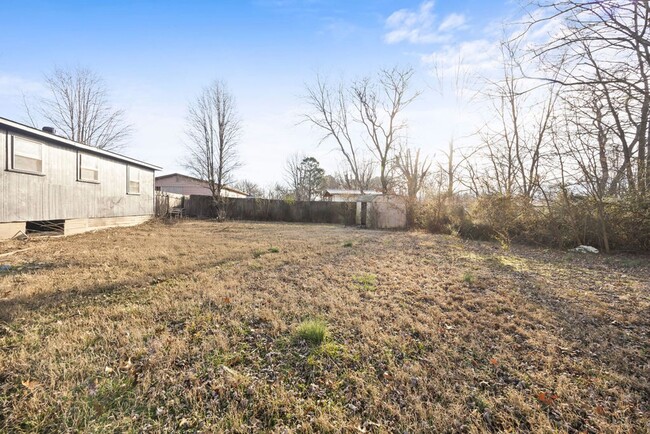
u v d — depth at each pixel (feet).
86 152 34.78
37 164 28.22
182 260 20.02
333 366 7.95
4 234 25.36
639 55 13.65
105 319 10.49
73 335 9.16
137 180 46.37
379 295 13.65
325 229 47.75
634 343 9.55
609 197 29.48
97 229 36.88
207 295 12.96
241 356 8.33
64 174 31.42
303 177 144.05
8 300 11.99
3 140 24.99
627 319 11.41
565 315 11.76
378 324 10.51
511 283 16.24
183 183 96.37
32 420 5.93
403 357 8.46
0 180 24.77
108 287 13.94
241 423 6.00
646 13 12.15
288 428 5.91
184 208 67.10
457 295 13.79
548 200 33.14
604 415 6.29
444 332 10.02
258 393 6.85
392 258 22.57
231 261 20.22
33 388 6.80
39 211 28.43
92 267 17.71
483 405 6.55
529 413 6.31
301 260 20.79
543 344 9.30
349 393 6.95
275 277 16.22
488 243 33.83
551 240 31.78
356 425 5.99
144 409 6.34
